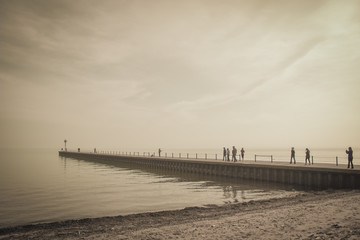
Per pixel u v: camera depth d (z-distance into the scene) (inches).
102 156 3614.7
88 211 857.5
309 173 1171.3
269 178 1354.6
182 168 2054.6
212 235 450.3
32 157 5201.8
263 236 424.8
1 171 2282.2
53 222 707.4
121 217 729.0
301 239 392.5
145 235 474.9
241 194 1109.1
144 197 1088.2
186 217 689.6
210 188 1302.9
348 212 554.6
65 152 5315.0
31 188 1339.8
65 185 1450.5
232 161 1739.7
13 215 810.8
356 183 1011.9
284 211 614.9
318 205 658.8
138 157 2758.4
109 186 1407.5
